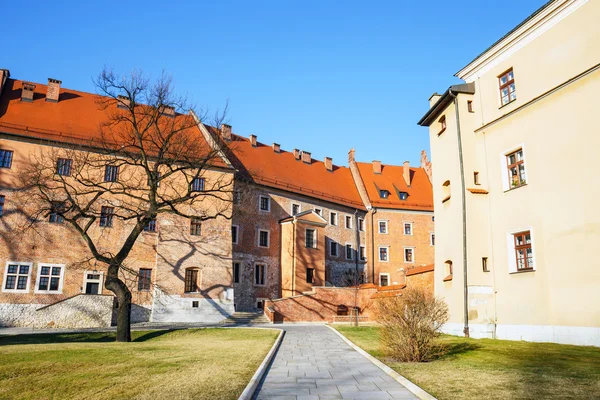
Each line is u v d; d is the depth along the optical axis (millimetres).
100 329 26766
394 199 56438
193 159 27938
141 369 11273
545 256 18000
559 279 17250
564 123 17844
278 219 45344
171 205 24906
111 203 34188
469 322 20438
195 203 37062
